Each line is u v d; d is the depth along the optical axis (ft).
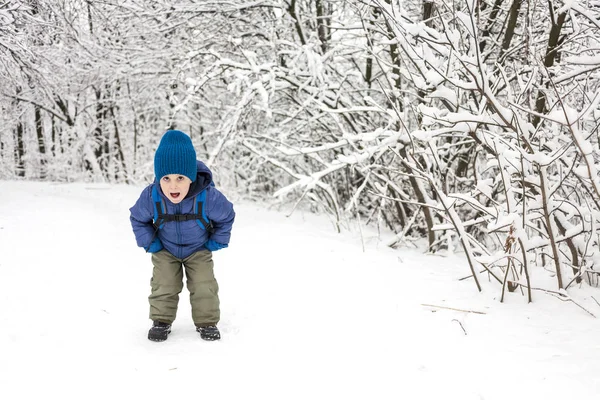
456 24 16.66
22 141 48.70
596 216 12.80
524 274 13.15
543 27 19.33
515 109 12.77
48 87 36.17
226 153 34.24
